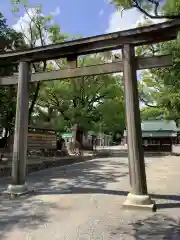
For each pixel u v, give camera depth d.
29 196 7.04
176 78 5.68
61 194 7.28
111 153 25.77
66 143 24.64
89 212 5.54
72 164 15.85
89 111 22.19
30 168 11.89
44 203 6.30
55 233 4.37
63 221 4.98
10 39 14.50
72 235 4.27
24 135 7.46
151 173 11.88
